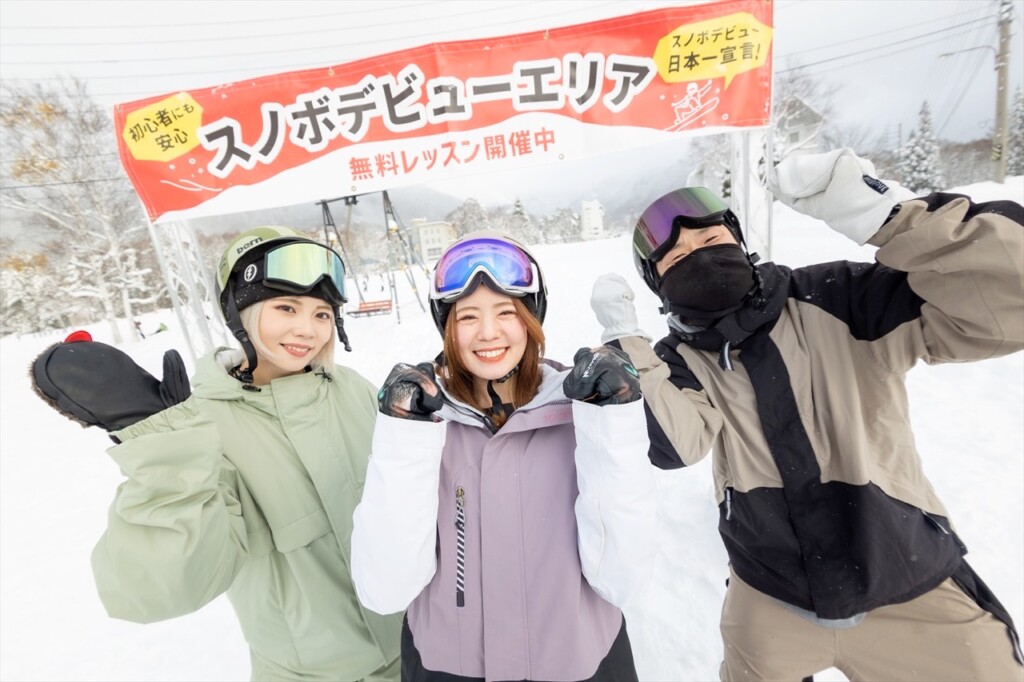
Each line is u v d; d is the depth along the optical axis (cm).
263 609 139
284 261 135
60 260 1741
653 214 156
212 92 344
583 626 107
